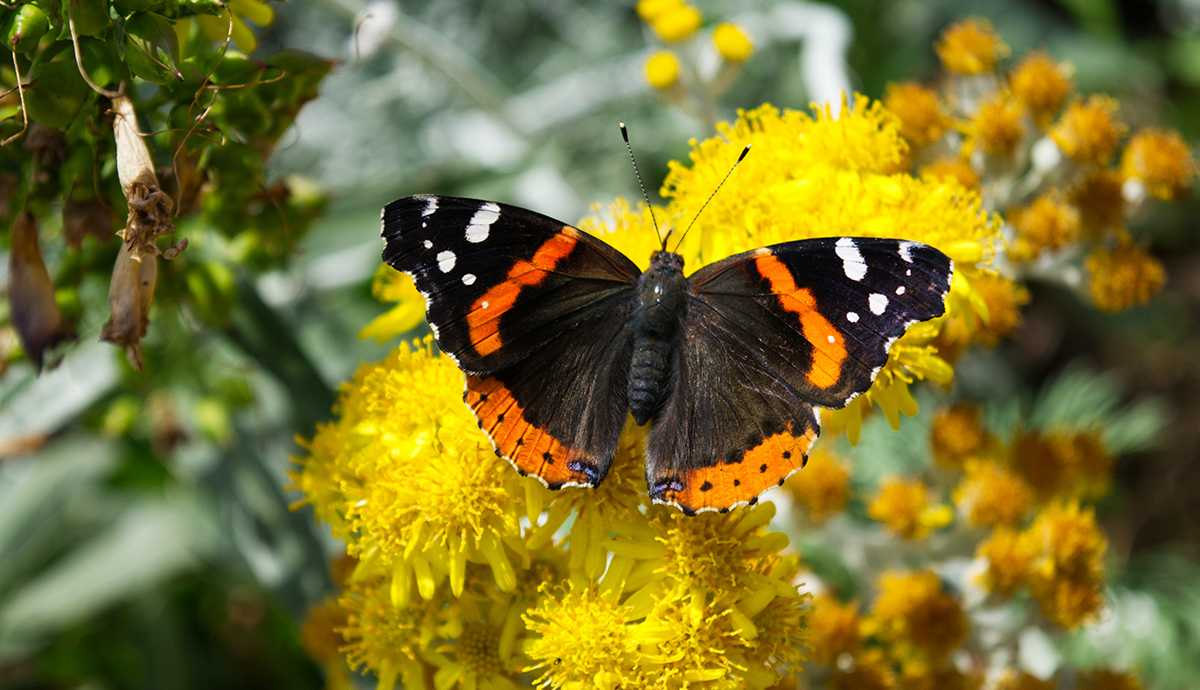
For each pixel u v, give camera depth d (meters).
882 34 0.51
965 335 0.32
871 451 0.39
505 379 0.30
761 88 0.49
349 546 0.30
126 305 0.30
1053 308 0.50
